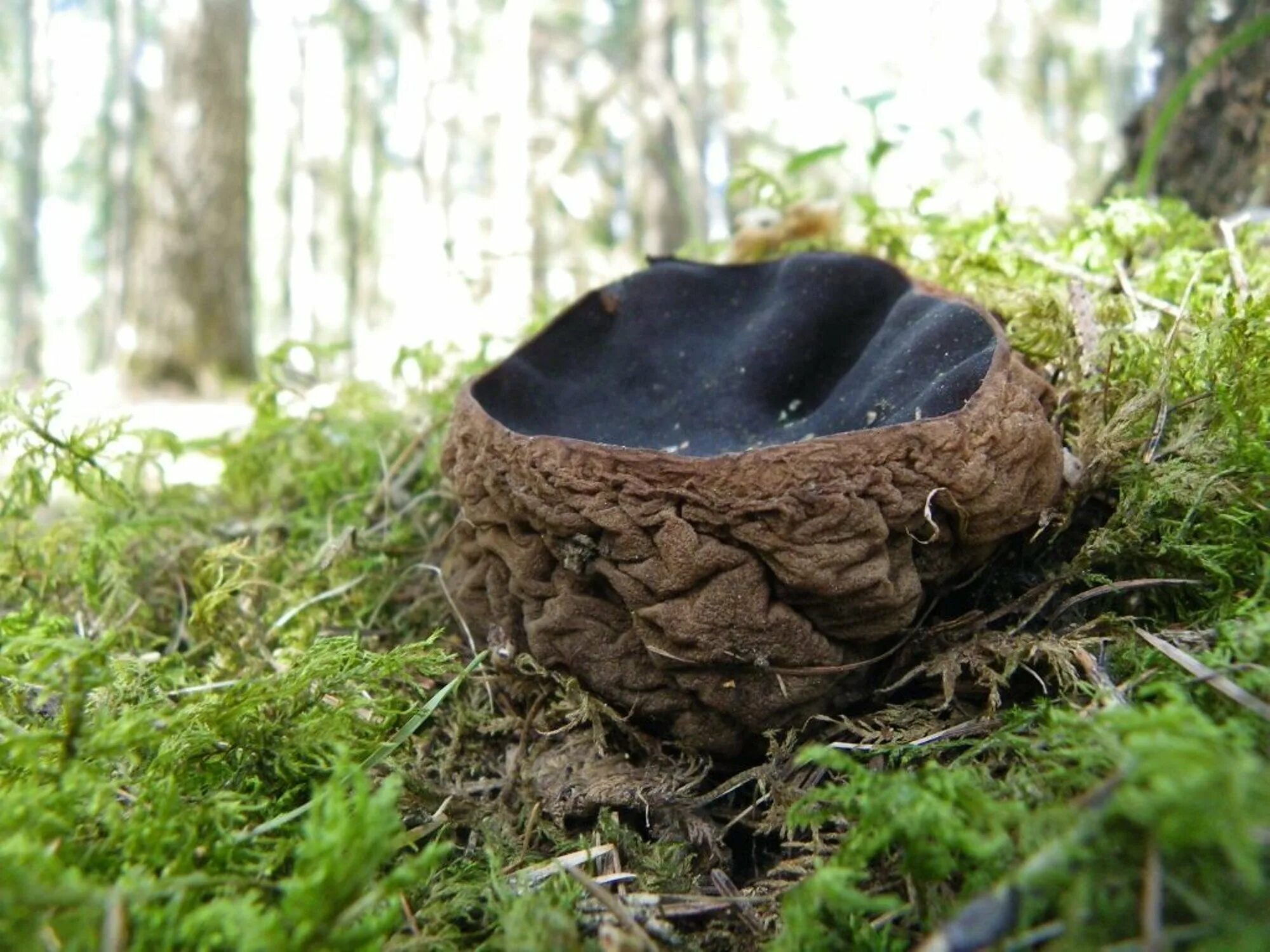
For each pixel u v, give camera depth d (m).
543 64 1.58
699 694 0.12
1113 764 0.09
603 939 0.10
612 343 0.18
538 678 0.14
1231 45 0.20
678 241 0.97
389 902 0.09
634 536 0.12
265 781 0.12
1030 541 0.13
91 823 0.10
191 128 0.83
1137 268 0.20
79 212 3.17
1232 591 0.12
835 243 0.23
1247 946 0.07
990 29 1.71
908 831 0.09
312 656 0.12
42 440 0.18
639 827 0.12
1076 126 1.76
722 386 0.17
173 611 0.19
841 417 0.15
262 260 2.83
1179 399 0.15
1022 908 0.08
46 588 0.18
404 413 0.24
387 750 0.12
